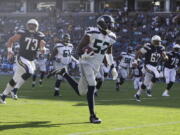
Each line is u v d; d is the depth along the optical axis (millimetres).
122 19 85375
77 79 64250
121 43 77812
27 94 36969
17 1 108812
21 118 22641
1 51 80625
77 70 70750
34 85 46969
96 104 30141
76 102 30938
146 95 38875
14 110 25578
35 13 98938
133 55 44344
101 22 22062
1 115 23484
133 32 81375
